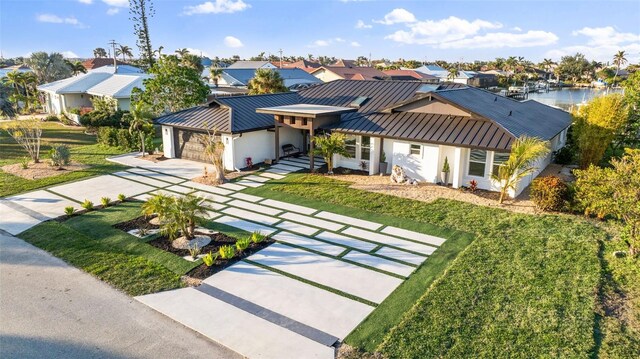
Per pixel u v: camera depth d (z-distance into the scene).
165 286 11.10
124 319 9.71
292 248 13.38
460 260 12.28
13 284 11.27
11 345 8.83
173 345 8.81
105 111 36.97
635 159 12.79
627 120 22.58
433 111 21.45
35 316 9.83
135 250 13.20
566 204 15.99
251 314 9.85
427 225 15.16
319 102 27.55
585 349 8.40
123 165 24.70
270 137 25.31
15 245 13.64
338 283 11.23
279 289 10.95
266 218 16.05
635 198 11.99
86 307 10.20
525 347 8.50
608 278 11.23
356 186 20.00
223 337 9.02
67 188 20.11
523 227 14.72
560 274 11.35
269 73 40.41
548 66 158.25
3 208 17.25
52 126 39.75
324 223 15.51
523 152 16.53
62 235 14.38
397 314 9.76
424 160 20.22
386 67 129.12
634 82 25.08
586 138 21.30
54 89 44.16
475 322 9.32
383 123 21.66
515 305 9.95
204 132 24.44
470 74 103.31
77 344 8.84
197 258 12.64
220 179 20.98
